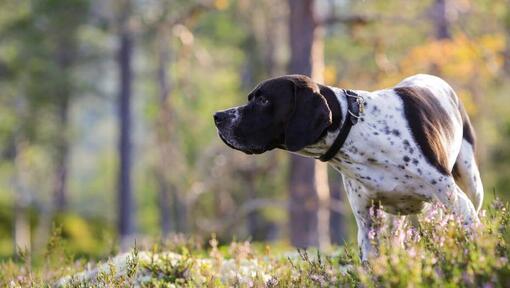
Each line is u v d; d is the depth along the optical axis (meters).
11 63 27.84
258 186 26.22
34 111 28.89
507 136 23.19
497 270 4.28
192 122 26.39
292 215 16.66
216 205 25.33
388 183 5.67
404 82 6.41
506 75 20.84
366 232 5.94
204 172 25.41
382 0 20.27
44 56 28.20
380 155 5.62
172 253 7.05
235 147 5.74
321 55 16.50
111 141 60.19
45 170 33.53
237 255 6.88
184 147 26.73
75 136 32.53
